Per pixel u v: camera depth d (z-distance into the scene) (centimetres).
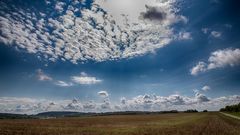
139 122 6306
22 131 3259
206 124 4659
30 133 3025
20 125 4625
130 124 5319
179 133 3073
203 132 3153
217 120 5991
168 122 6075
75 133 3078
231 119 6384
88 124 5350
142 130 3562
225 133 3005
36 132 3152
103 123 5869
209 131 3266
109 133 3106
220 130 3375
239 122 5059
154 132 3231
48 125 4772
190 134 2950
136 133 3108
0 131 3234
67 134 2953
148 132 3241
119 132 3247
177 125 4641
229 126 4028
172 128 3862
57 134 2941
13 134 2905
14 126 4262
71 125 4909
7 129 3553
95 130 3569
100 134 2981
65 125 4891
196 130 3431
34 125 4719
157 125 4784
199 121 5891
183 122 5788
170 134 2973
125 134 2986
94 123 5850
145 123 5716
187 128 3803
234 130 3353
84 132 3222
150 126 4491
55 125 4825
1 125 4506
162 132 3219
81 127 4256
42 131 3306
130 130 3572
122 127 4281
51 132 3175
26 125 4666
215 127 3875
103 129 3778
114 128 4028
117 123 5831
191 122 5588
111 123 5850
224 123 4803
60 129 3688
